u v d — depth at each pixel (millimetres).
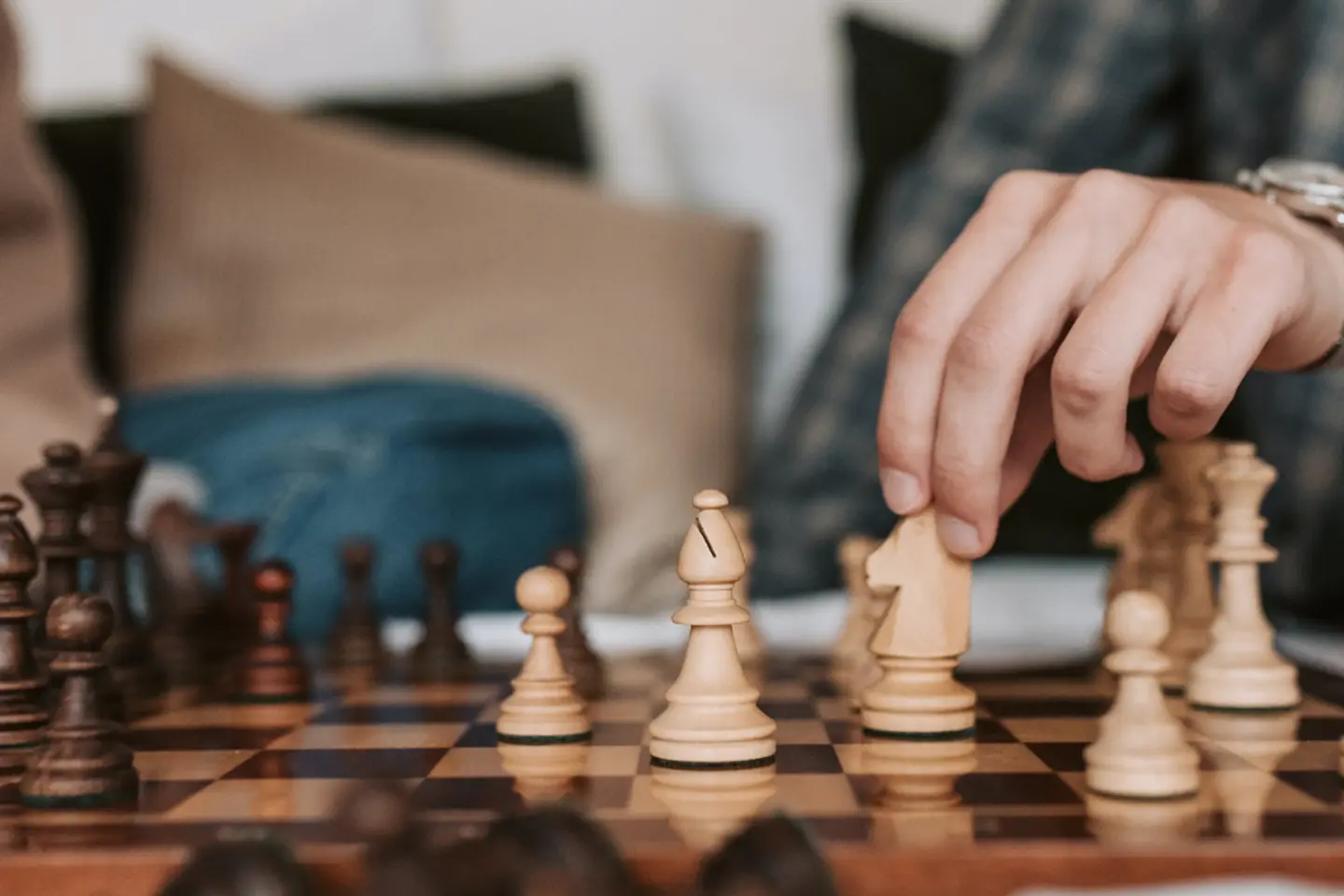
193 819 761
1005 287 983
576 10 3102
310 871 629
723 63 3111
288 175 2508
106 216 2611
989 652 1518
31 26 3012
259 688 1262
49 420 1530
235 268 2453
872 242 2582
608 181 3016
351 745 1009
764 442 2729
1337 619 1807
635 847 666
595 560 2270
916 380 1023
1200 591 1327
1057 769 884
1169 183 1183
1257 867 663
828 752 953
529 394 2354
